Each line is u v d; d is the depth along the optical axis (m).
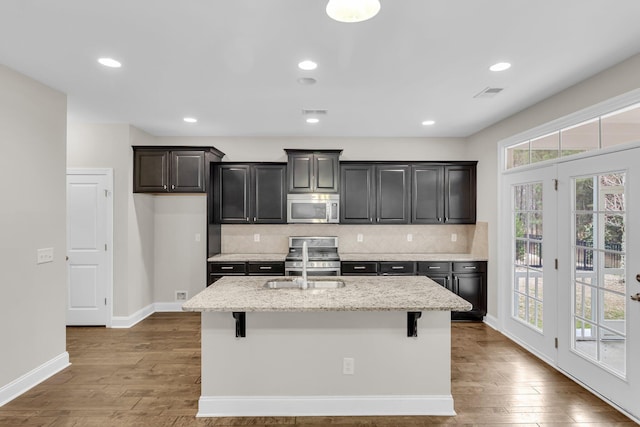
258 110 3.97
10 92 2.82
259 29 2.23
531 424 2.47
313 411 2.58
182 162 4.70
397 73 2.93
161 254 5.28
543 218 3.59
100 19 2.12
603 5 1.96
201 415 2.57
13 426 2.45
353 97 3.52
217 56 2.62
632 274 2.57
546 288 3.53
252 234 5.39
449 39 2.36
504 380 3.12
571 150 3.22
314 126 4.71
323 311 2.54
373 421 2.51
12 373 2.82
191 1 1.93
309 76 2.99
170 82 3.13
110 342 4.02
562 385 3.04
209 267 4.77
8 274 2.79
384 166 5.14
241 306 2.31
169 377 3.18
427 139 5.44
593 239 2.96
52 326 3.23
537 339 3.67
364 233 5.43
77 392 2.90
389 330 2.60
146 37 2.33
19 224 2.89
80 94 3.43
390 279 3.27
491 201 4.67
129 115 4.15
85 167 4.49
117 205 4.52
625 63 2.64
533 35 2.30
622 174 2.68
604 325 2.84
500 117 4.25
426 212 5.14
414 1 1.92
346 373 2.60
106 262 4.52
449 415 2.58
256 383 2.59
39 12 2.04
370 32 2.27
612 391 2.72
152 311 5.22
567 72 2.88
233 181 5.05
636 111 2.57
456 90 3.31
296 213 5.00
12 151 2.84
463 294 4.82
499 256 4.43
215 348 2.58
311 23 2.16
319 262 4.78
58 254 3.30
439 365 2.60
